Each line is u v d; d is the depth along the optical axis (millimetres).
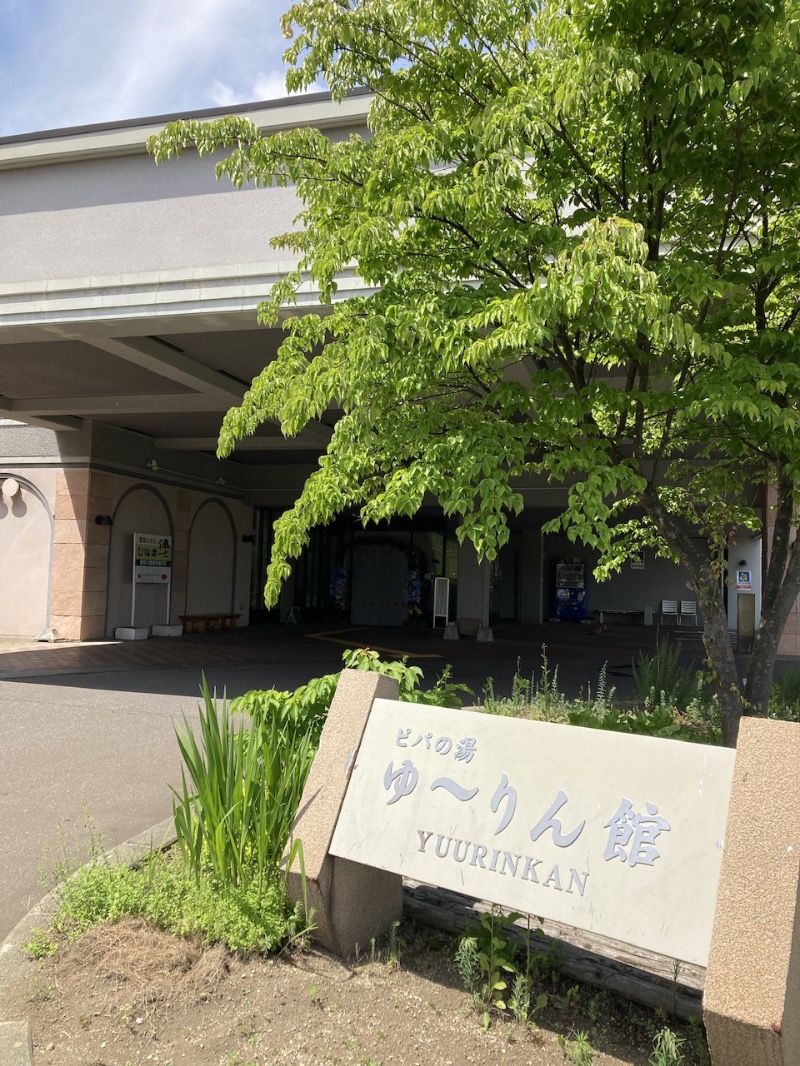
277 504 20938
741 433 4570
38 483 16156
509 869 2678
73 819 4945
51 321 8984
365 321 3951
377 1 4070
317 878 3049
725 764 2453
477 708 7859
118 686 10180
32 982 2965
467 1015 2803
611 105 4012
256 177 4723
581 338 4754
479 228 4172
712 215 4426
